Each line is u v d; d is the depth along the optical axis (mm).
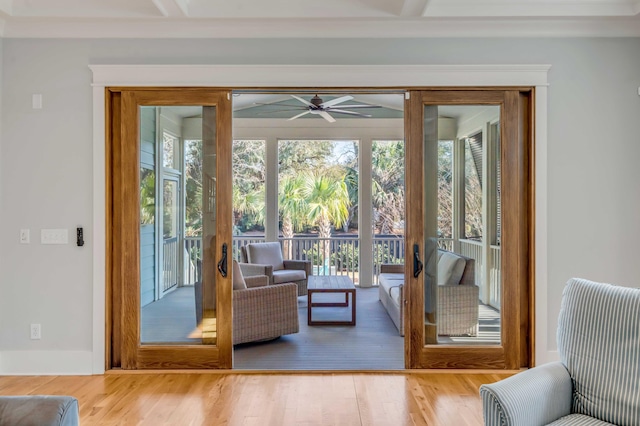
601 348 1760
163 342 3320
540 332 3256
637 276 3293
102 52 3271
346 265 7215
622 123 3301
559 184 3285
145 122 3334
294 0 3125
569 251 3289
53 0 3070
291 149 7801
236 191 7926
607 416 1685
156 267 3346
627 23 3250
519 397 1597
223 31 3252
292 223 7816
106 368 3262
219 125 3283
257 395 2861
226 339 3289
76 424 1548
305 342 4098
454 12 3096
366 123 6785
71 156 3270
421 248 3303
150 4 3074
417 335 3291
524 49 3281
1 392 2914
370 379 3141
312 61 3285
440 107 3314
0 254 3266
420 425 2461
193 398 2816
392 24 3232
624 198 3297
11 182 3264
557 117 3285
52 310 3264
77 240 3258
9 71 3256
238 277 3986
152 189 3346
